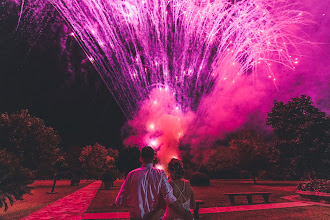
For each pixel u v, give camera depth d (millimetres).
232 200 12023
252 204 11727
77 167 26531
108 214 9195
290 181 33844
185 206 3324
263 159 28578
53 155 12688
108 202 12719
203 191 18891
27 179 9602
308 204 11516
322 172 16922
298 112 18125
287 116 18250
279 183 28906
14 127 11656
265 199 12500
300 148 17266
